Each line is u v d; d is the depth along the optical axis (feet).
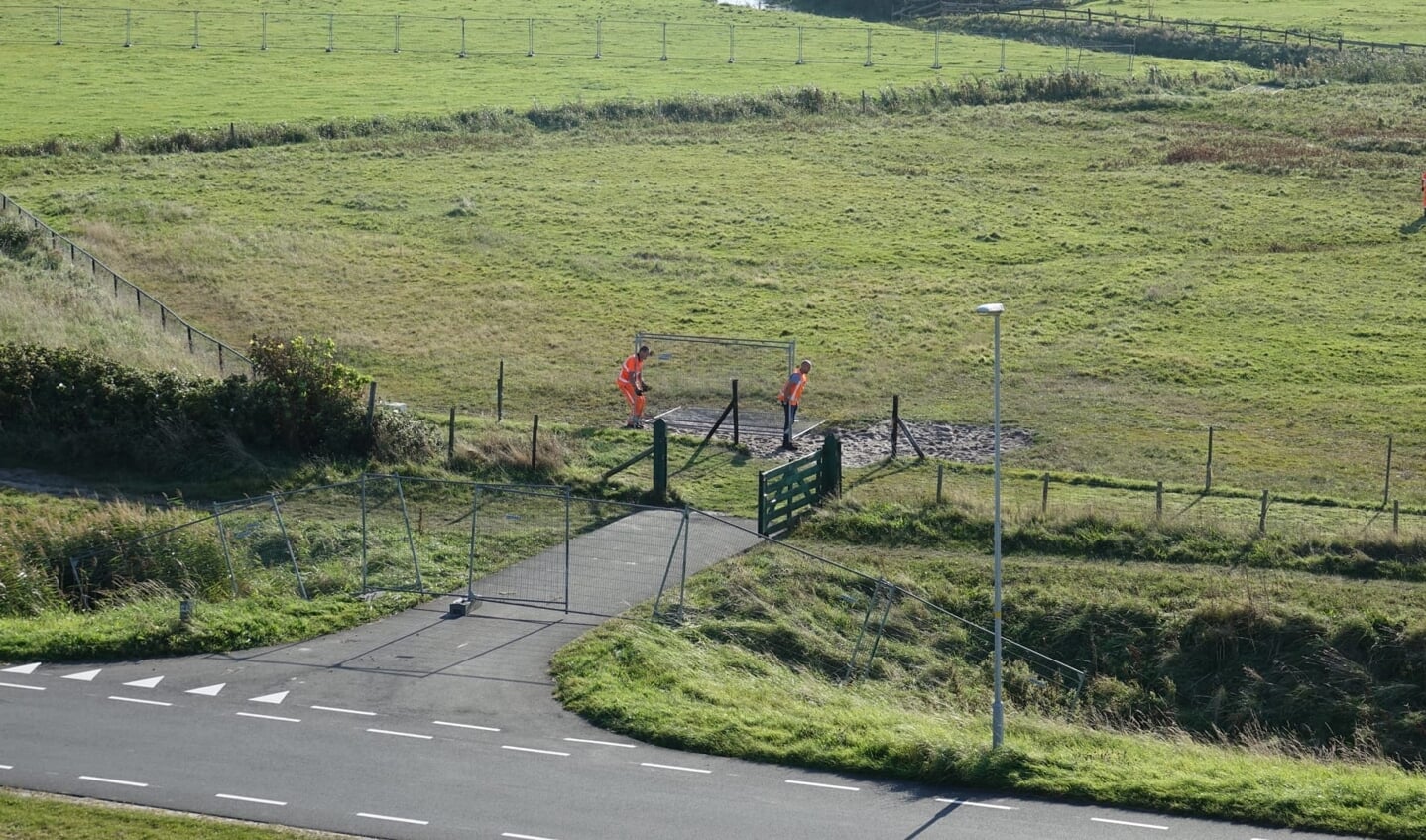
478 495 108.99
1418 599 99.35
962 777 70.90
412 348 165.58
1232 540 109.19
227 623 88.53
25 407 125.80
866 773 71.97
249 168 246.27
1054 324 175.63
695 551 106.11
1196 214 221.46
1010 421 142.92
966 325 174.91
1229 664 95.45
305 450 126.11
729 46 380.99
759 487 111.04
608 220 220.23
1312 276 192.34
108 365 128.88
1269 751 84.99
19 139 254.88
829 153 264.31
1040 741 78.38
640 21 417.08
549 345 167.94
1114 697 93.45
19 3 394.93
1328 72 336.29
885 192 236.84
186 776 70.59
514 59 354.33
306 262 196.03
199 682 81.71
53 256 181.06
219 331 169.37
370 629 90.99
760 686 84.43
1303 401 149.38
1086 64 359.25
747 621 95.30
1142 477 127.54
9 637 86.17
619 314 179.32
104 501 115.55
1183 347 166.81
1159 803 68.74
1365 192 230.27
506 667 84.48
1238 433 139.85
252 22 385.91
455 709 78.54
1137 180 241.14
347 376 129.08
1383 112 284.41
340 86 313.12
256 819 66.54
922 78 336.08
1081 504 115.65
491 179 244.22
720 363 161.38
